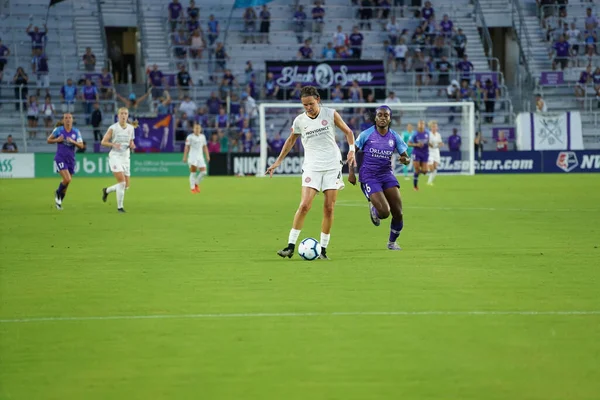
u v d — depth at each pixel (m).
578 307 22.66
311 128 31.19
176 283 26.72
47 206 58.50
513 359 17.47
